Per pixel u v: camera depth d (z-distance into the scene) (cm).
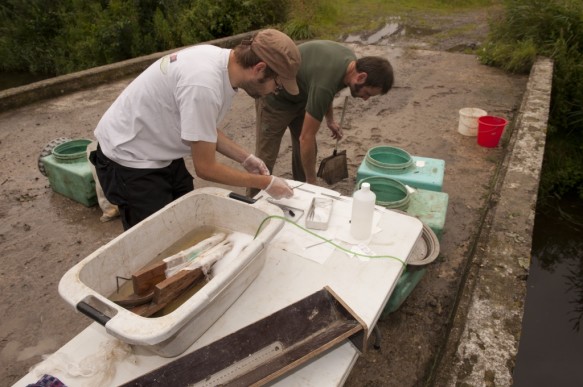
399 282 202
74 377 117
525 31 644
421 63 667
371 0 1109
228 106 179
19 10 1021
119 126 186
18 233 316
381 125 466
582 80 562
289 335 126
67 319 244
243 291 141
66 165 339
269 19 873
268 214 154
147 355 124
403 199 237
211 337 128
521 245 236
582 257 461
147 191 194
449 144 422
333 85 242
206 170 172
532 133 380
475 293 202
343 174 322
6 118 513
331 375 118
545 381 312
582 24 616
